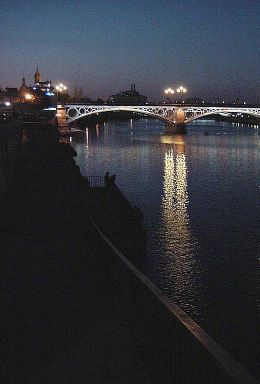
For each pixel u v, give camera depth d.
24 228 18.52
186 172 60.06
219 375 4.58
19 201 24.59
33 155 46.94
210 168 64.06
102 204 24.08
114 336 8.52
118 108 125.62
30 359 7.78
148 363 7.03
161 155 79.19
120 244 18.77
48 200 24.92
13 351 8.11
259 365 15.66
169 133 139.25
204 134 138.25
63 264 13.49
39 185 29.77
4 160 25.61
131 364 7.37
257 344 16.97
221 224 33.75
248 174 58.44
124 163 68.88
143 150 86.88
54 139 59.16
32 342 8.43
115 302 9.91
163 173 59.16
